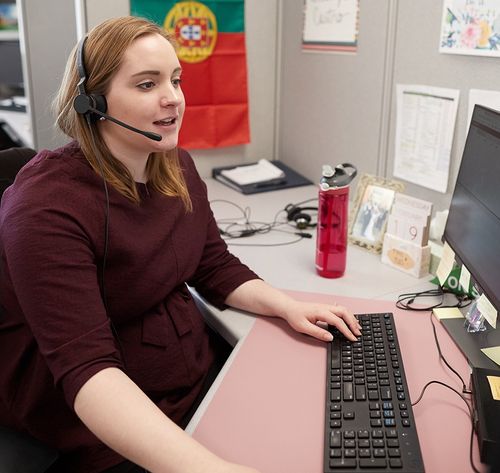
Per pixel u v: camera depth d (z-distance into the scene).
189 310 1.11
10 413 1.00
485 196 1.00
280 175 2.04
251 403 0.86
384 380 0.88
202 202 1.19
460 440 0.77
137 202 1.00
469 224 1.07
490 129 1.01
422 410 0.83
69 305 0.83
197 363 1.10
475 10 1.32
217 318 1.13
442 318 1.09
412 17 1.53
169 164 1.09
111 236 0.94
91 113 0.93
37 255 0.83
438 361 0.96
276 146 2.27
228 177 2.04
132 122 0.94
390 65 1.63
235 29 2.02
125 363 1.01
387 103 1.67
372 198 1.46
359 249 1.46
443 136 1.48
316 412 0.84
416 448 0.74
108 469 0.97
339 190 1.24
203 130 2.08
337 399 0.85
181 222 1.10
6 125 2.94
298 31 2.02
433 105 1.50
